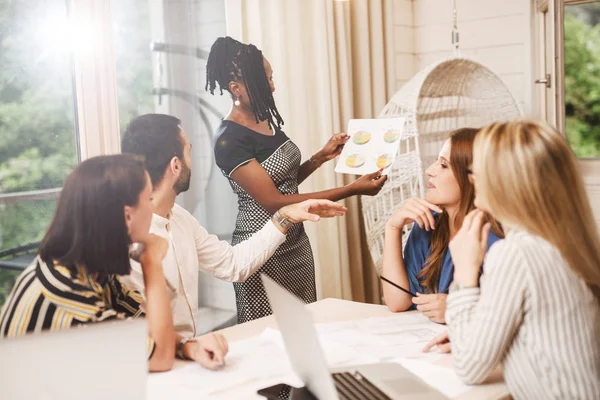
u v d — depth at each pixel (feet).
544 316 4.02
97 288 4.57
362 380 4.32
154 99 9.05
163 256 4.96
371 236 9.78
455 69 10.31
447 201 6.01
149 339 4.73
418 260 6.34
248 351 5.13
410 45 12.85
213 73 7.97
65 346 2.93
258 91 7.93
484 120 10.67
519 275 4.05
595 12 11.03
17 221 7.54
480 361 4.18
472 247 4.53
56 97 7.75
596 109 11.24
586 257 4.16
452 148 5.95
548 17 10.76
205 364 4.79
